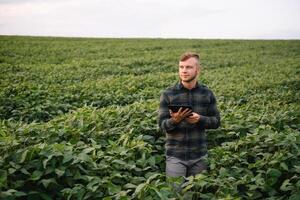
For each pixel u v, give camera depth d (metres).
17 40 40.72
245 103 13.53
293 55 35.41
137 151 6.11
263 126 7.18
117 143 6.14
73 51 33.56
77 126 7.19
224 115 8.48
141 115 8.31
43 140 6.43
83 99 12.80
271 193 5.07
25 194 4.45
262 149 6.31
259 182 5.09
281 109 10.59
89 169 5.32
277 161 5.43
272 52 37.06
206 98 5.47
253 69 25.55
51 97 12.63
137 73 23.23
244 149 6.43
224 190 4.95
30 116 10.33
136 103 9.68
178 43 43.53
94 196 4.71
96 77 20.55
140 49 36.75
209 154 6.44
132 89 14.99
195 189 4.95
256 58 32.22
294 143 5.91
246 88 16.19
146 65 26.28
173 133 5.47
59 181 4.98
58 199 4.83
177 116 5.18
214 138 7.49
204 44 43.09
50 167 4.87
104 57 30.47
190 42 45.06
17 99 11.76
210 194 4.86
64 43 39.97
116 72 22.69
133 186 4.76
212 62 28.72
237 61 29.86
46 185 4.59
